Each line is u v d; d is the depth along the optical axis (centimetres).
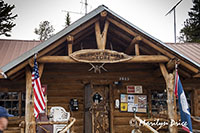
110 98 927
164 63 793
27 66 716
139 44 825
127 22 754
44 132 797
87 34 855
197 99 960
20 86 884
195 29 2455
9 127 850
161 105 955
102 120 923
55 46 720
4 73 675
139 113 938
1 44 1067
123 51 949
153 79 963
